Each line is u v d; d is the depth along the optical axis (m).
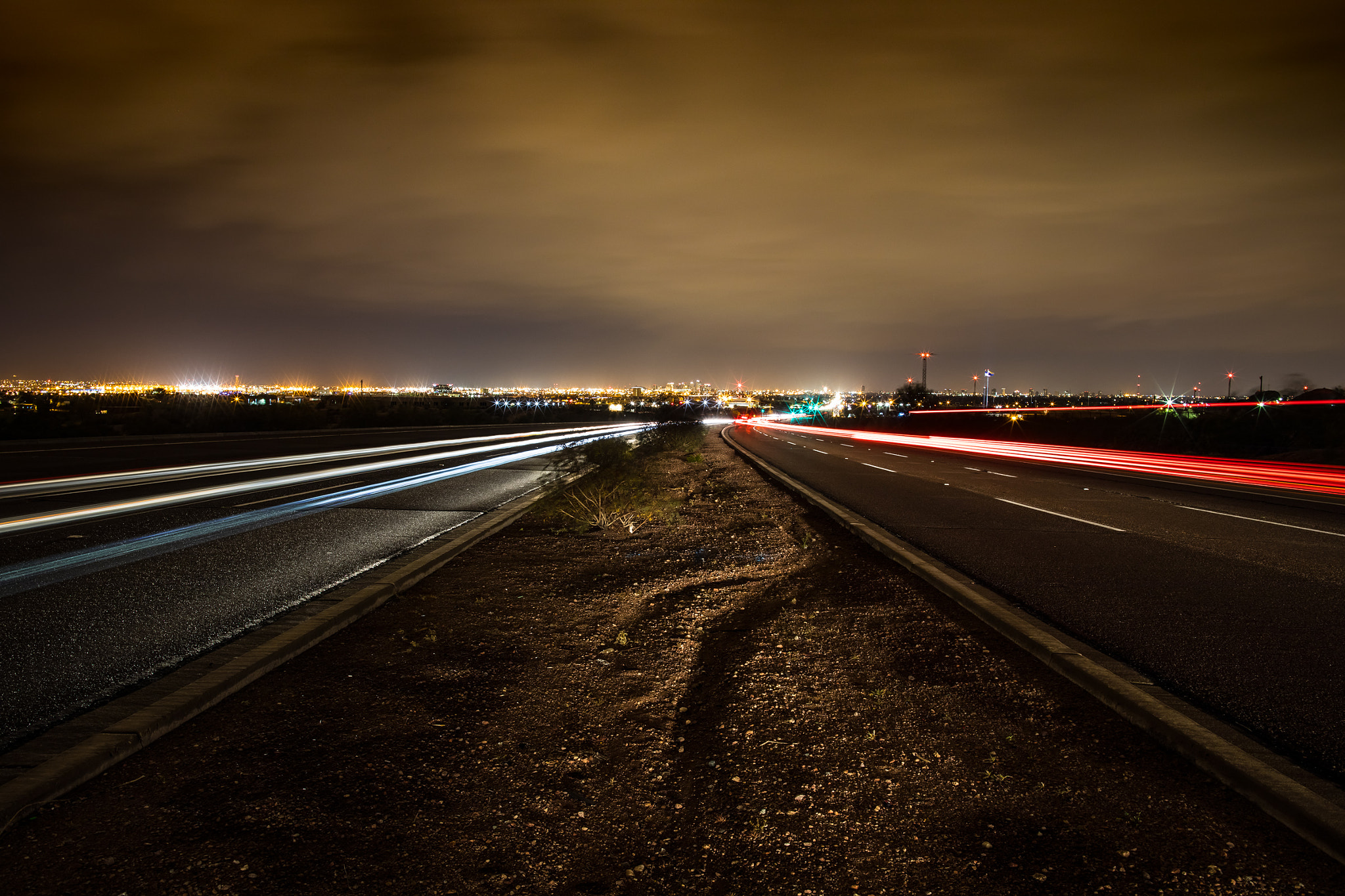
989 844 3.03
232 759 3.65
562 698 4.46
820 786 3.48
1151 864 2.88
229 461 24.34
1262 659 5.28
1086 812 3.25
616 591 7.02
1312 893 2.70
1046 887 2.75
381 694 4.46
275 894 2.68
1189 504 14.61
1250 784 3.33
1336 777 3.59
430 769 3.57
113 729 3.80
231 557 8.97
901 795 3.40
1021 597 7.05
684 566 8.22
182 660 5.31
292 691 4.50
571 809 3.29
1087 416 63.97
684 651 5.38
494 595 6.83
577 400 181.88
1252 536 10.74
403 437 44.16
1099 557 9.05
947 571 7.75
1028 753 3.78
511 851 2.99
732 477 19.66
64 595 7.14
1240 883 2.76
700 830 3.17
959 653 5.25
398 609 6.35
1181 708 4.15
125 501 14.30
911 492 16.70
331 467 22.66
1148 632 5.92
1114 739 3.94
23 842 2.97
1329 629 6.03
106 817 3.14
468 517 12.38
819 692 4.56
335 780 3.45
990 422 69.81
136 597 7.09
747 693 4.54
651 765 3.71
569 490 13.91
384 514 12.66
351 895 2.69
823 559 8.71
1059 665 4.92
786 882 2.83
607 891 2.79
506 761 3.67
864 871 2.88
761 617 6.31
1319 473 23.11
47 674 5.04
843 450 36.66
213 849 2.93
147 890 2.69
